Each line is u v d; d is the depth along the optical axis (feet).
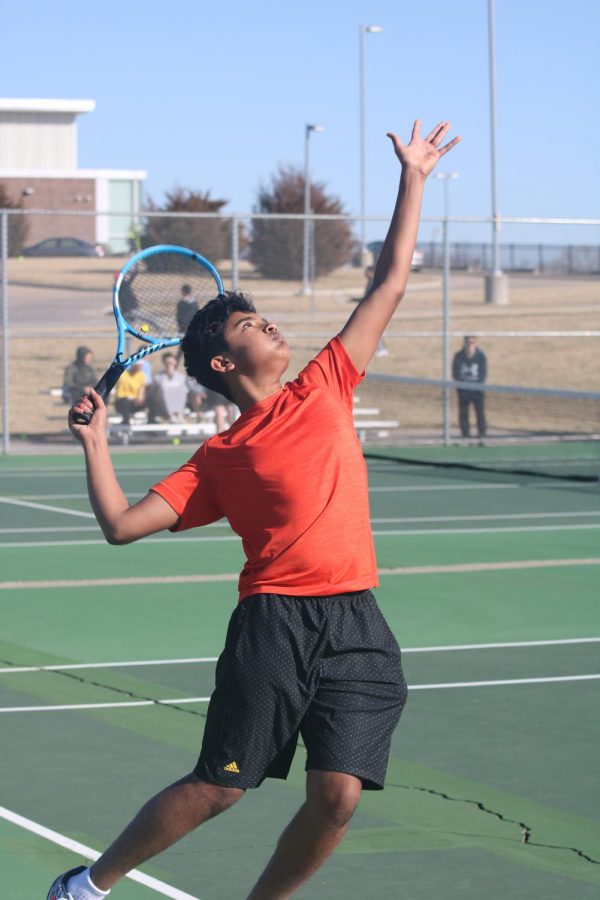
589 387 167.94
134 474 104.06
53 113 346.13
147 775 32.58
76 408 21.99
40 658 45.73
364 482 21.93
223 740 21.15
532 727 37.32
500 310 202.39
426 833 28.81
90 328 178.19
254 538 21.48
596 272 230.27
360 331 23.02
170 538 75.46
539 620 53.21
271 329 22.33
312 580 21.13
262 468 21.31
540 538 75.41
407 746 35.35
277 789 31.99
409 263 23.52
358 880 26.12
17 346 170.30
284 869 21.42
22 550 70.38
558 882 26.04
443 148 24.29
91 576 62.75
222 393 22.71
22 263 247.70
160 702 39.73
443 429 140.67
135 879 26.05
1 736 36.06
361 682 21.04
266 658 20.90
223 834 28.73
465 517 84.02
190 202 253.65
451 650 47.57
